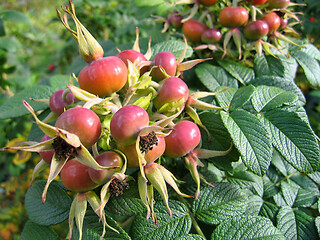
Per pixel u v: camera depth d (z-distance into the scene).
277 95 0.16
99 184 0.12
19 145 0.13
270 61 0.20
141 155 0.11
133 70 0.13
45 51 0.69
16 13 0.30
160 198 0.14
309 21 0.28
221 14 0.18
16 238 0.43
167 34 0.23
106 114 0.12
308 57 0.21
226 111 0.15
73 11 0.12
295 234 0.15
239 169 0.17
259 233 0.13
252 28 0.18
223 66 0.19
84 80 0.12
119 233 0.13
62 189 0.15
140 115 0.11
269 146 0.13
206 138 0.15
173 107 0.13
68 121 0.11
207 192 0.15
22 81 0.41
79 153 0.11
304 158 0.14
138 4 0.25
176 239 0.13
